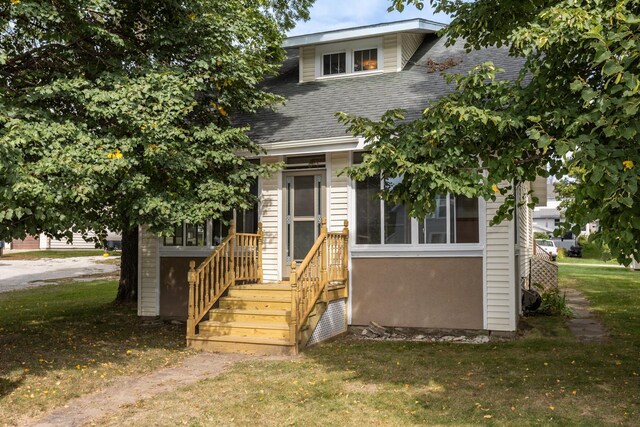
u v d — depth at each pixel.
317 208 11.22
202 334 9.25
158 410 5.79
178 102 8.36
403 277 10.27
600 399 5.89
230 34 9.79
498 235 9.68
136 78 8.55
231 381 6.86
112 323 11.96
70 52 8.66
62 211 7.12
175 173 8.96
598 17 4.62
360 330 10.50
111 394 6.46
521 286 12.78
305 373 7.23
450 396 6.11
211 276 9.68
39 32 8.15
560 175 5.40
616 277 21.58
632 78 4.21
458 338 9.76
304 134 10.75
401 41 13.23
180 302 11.98
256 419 5.47
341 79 13.66
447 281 9.97
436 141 5.55
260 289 10.05
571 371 7.10
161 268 12.18
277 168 10.35
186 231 12.03
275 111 11.66
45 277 23.36
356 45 13.66
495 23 7.26
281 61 14.76
